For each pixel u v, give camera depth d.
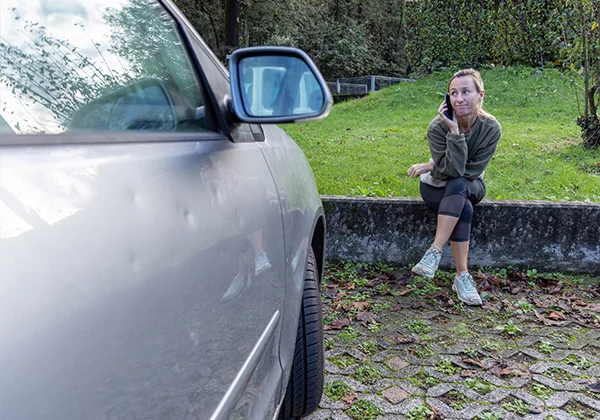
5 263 0.69
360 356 2.83
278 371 1.66
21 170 0.78
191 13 18.39
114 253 0.86
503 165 5.92
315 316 2.10
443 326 3.18
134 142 1.09
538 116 8.47
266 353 1.53
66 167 0.86
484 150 3.51
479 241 4.03
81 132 1.01
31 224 0.75
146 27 1.37
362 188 5.18
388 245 4.12
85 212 0.84
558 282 3.84
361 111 10.24
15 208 0.74
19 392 0.66
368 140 7.43
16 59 0.97
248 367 1.36
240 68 1.47
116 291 0.85
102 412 0.80
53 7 1.12
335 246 4.16
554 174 5.54
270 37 19.44
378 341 2.99
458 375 2.65
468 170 3.50
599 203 4.00
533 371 2.69
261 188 1.55
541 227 3.99
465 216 3.47
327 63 22.70
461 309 3.41
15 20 1.01
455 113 3.43
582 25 6.16
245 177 1.46
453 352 2.87
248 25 18.95
